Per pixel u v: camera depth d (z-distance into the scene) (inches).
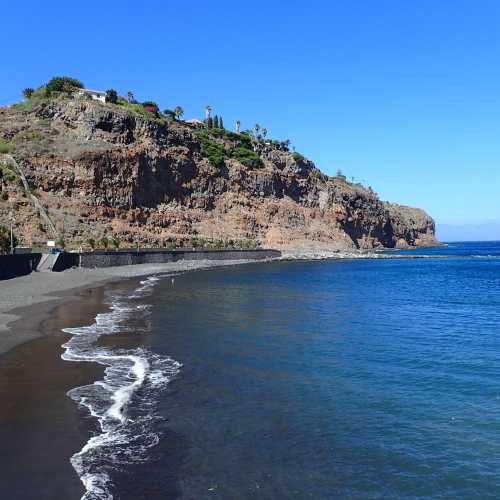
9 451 435.2
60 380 651.5
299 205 5728.3
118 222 3686.0
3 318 1106.7
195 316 1250.6
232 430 502.0
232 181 5007.4
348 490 391.2
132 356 801.6
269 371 732.7
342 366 770.8
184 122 5856.3
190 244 4116.6
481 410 574.9
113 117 4023.1
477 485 402.9
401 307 1520.7
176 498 367.9
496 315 1365.7
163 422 515.8
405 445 477.1
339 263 4284.0
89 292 1748.3
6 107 4074.8
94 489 374.3
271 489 387.9
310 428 513.3
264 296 1750.7
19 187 3233.3
